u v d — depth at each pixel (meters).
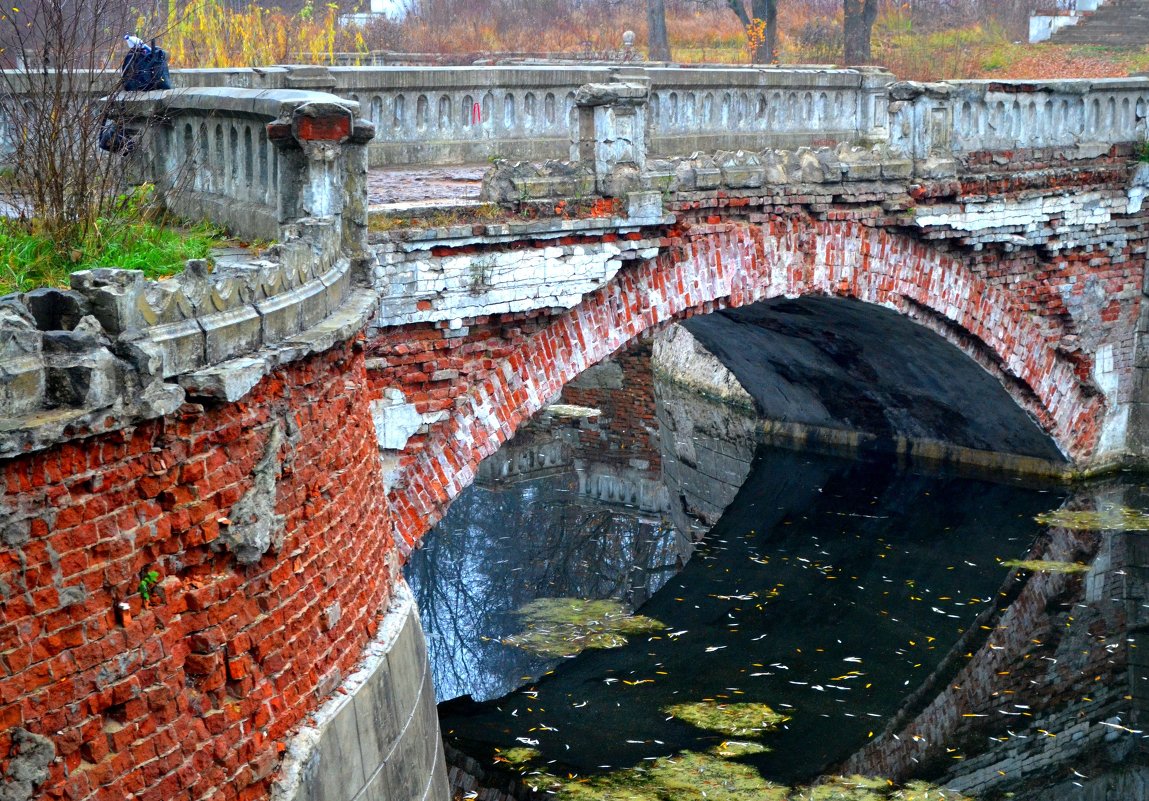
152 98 9.62
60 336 4.89
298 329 6.60
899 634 14.47
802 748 11.77
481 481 22.50
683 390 25.84
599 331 12.56
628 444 24.45
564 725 12.23
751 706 12.66
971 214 15.88
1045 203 16.84
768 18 31.05
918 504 18.91
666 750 11.66
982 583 15.87
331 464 6.94
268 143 8.20
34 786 4.82
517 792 10.87
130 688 5.22
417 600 16.39
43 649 4.87
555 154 15.88
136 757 5.26
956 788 11.21
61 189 7.12
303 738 6.19
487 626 15.14
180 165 9.49
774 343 20.19
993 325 17.06
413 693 7.70
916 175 15.40
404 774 7.27
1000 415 18.91
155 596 5.37
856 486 20.11
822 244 14.61
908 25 34.25
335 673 6.73
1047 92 16.84
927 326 16.45
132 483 5.23
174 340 5.39
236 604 5.84
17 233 7.06
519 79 15.37
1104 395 18.81
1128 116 18.08
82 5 9.23
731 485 20.77
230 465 5.80
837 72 18.05
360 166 8.12
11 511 4.71
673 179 12.76
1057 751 12.06
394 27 31.89
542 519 20.02
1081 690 13.29
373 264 8.28
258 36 19.22
